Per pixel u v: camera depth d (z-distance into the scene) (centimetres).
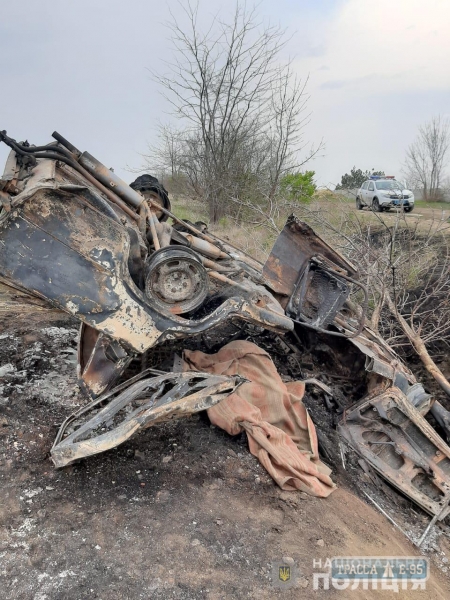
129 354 414
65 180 404
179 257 404
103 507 358
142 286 421
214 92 1453
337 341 610
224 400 454
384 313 827
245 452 438
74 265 383
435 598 377
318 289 540
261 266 580
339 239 866
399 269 855
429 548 451
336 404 574
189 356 498
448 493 496
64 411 457
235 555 338
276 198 1395
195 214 1493
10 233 368
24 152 389
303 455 445
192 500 379
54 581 298
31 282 379
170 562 322
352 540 385
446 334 817
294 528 375
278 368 605
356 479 496
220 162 1465
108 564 314
